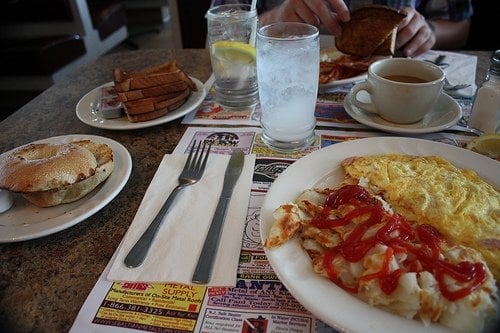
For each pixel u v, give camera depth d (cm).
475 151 69
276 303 44
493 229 49
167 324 42
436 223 51
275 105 73
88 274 49
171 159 73
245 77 92
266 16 135
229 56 89
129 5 462
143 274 48
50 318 44
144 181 69
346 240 46
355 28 107
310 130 77
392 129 76
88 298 46
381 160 63
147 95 87
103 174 64
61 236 56
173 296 46
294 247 47
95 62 131
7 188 57
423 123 79
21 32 310
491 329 38
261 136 81
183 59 129
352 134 80
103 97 93
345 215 49
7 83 286
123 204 63
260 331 41
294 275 43
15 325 43
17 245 55
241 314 43
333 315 38
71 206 61
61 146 66
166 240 53
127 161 69
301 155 74
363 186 58
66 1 292
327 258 44
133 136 84
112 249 53
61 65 289
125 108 84
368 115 84
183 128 86
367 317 38
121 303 45
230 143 79
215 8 100
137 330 42
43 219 58
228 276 47
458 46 160
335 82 95
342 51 112
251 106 95
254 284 47
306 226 50
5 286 48
